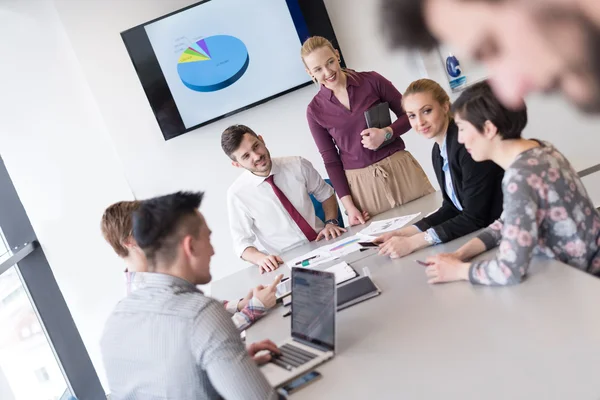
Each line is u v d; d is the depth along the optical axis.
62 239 4.17
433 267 1.74
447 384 1.16
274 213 2.99
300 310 1.65
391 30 0.23
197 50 4.17
